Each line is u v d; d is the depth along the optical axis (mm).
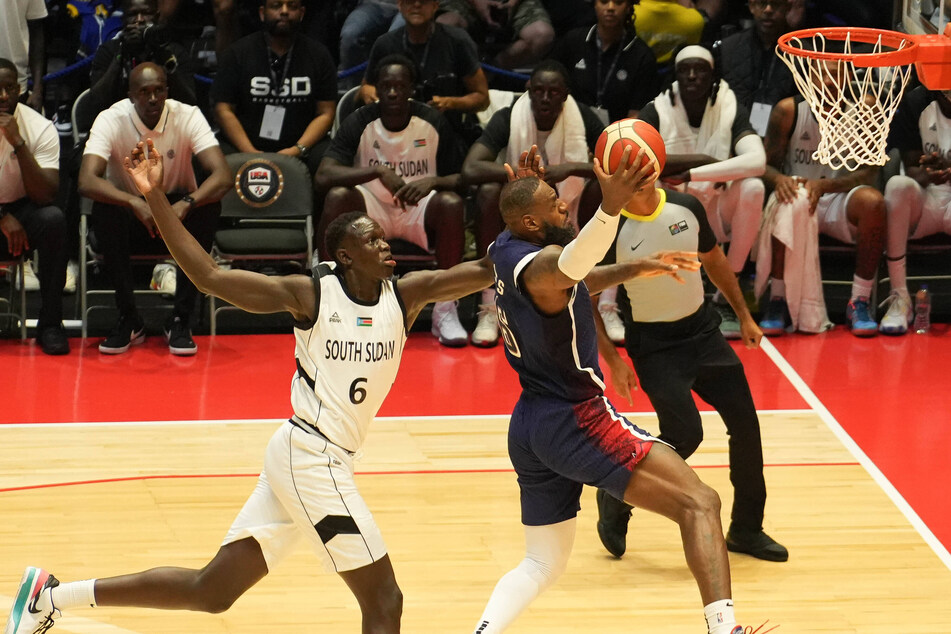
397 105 16797
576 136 16984
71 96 19688
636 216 10477
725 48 18344
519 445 8602
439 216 16922
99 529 11461
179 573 8312
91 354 16828
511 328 8344
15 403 14930
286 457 8062
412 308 8445
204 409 14883
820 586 10492
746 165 16828
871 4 19953
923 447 13898
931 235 18078
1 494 12250
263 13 18609
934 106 17703
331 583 10539
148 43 17078
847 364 16797
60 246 16531
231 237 17109
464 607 10047
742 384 10766
